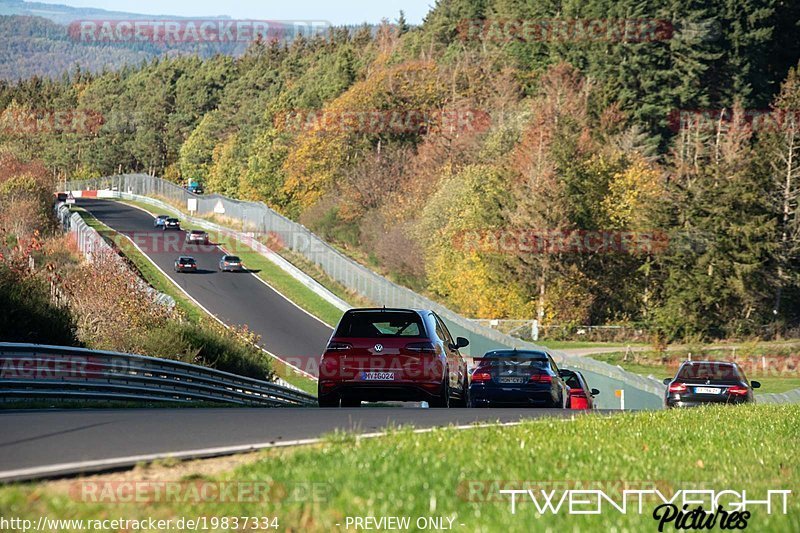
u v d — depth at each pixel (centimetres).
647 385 9819
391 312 4462
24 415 3162
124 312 8781
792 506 2039
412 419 3528
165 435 2692
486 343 13775
